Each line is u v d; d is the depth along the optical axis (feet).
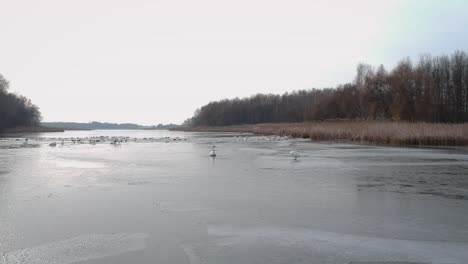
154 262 25.67
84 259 26.22
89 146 147.74
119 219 35.86
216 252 27.50
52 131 477.36
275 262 25.73
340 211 38.83
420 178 59.82
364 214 37.63
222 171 68.08
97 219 35.86
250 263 25.54
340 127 179.73
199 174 64.39
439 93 246.88
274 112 472.85
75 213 37.96
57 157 96.99
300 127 212.64
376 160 85.20
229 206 40.86
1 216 36.88
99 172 66.95
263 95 546.67
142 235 31.24
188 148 131.13
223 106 536.42
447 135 132.67
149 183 55.11
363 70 287.48
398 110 223.10
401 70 235.40
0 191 48.98
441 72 264.31
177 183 55.16
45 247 28.53
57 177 60.90
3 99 358.64
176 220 35.58
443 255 26.91
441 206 40.86
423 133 135.74
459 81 251.39
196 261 25.85
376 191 49.14
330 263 25.58
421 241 29.84
